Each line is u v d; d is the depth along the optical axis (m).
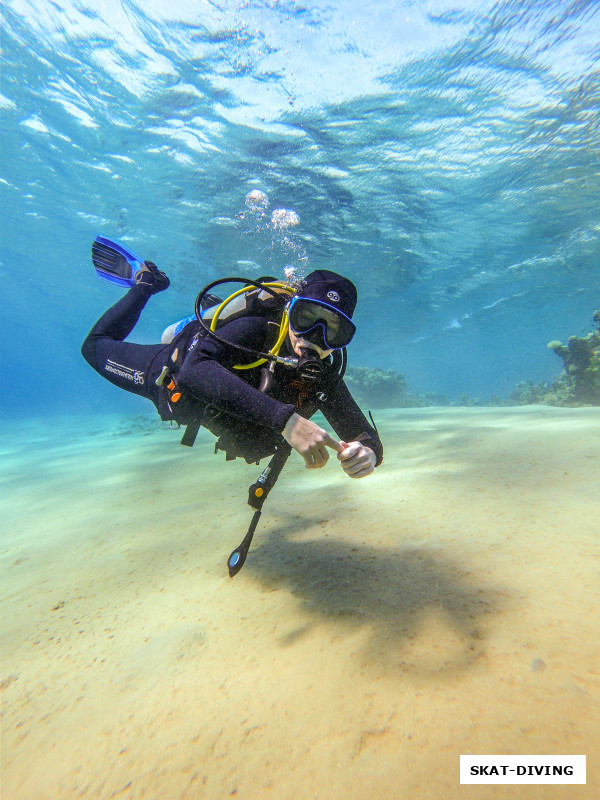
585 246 16.09
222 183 11.47
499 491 2.45
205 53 8.09
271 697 1.10
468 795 0.74
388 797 0.77
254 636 1.38
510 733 0.86
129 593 1.87
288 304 1.64
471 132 9.63
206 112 9.31
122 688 1.24
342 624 1.36
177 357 1.65
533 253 16.42
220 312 1.67
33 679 1.35
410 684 1.05
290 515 2.56
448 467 3.18
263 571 1.84
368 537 2.05
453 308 24.25
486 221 13.49
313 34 7.62
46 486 4.69
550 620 1.21
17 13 7.95
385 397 18.34
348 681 1.10
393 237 14.29
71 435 13.66
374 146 9.96
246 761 0.91
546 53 7.81
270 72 8.31
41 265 21.53
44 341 65.38
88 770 0.97
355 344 37.56
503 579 1.48
